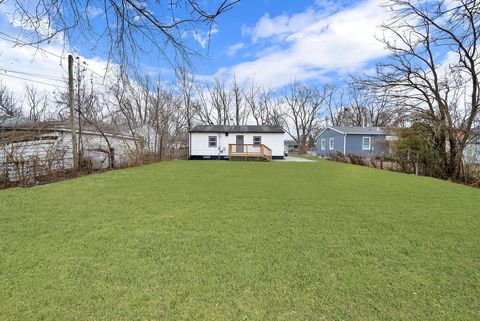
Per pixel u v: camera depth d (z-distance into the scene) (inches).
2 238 121.3
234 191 243.1
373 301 75.7
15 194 223.5
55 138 379.2
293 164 592.4
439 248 115.2
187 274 90.2
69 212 167.3
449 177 402.3
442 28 320.5
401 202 204.5
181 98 813.2
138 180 311.1
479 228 142.9
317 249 112.7
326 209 180.7
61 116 463.8
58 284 82.5
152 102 703.7
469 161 389.4
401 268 96.3
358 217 162.1
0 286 80.9
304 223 148.9
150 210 173.5
